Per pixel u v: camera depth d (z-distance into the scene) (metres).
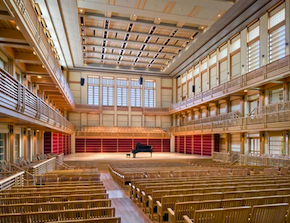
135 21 19.86
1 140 12.71
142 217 5.97
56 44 22.27
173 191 5.43
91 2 16.45
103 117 32.75
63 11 16.73
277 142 16.61
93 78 32.72
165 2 16.36
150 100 34.59
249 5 16.70
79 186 6.71
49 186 6.89
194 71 29.72
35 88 16.34
